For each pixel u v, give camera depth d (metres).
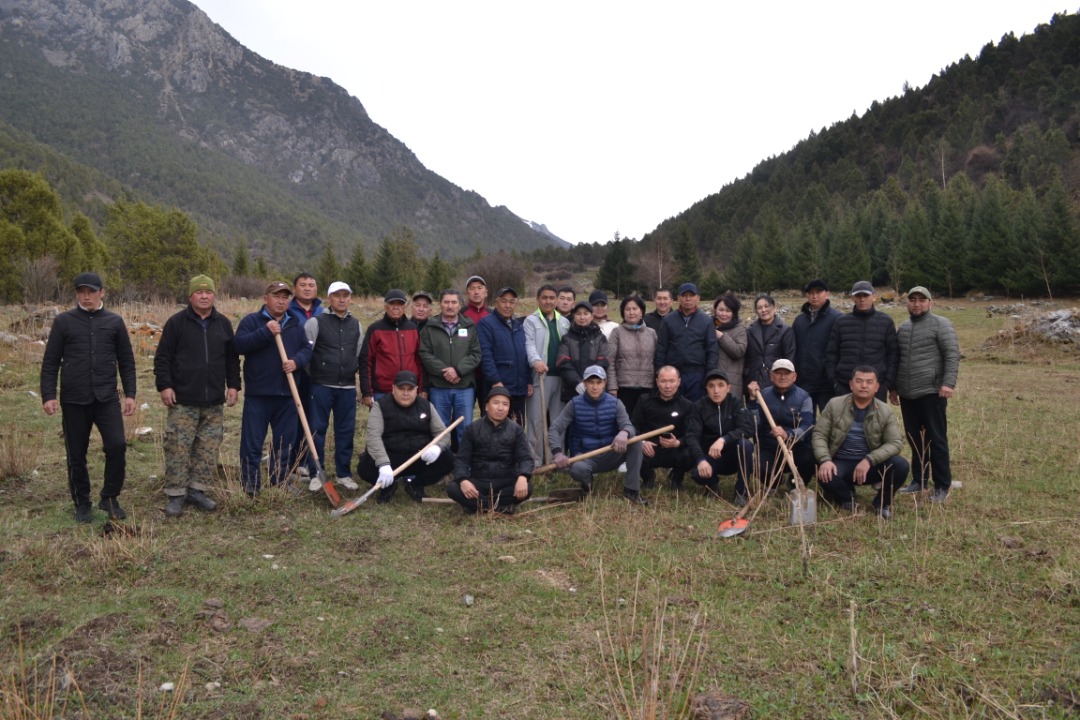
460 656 3.76
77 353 5.38
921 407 6.48
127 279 38.81
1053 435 8.96
